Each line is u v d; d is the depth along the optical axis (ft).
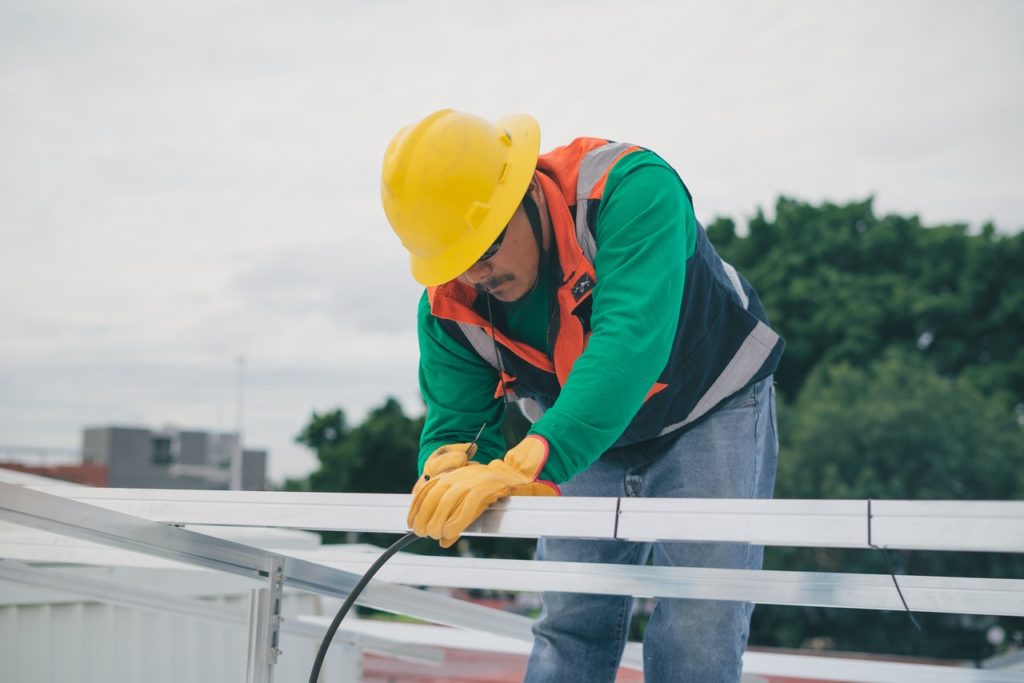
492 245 5.91
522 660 48.39
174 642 14.73
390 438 89.97
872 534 3.80
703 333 6.51
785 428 72.69
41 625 13.16
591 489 7.34
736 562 6.64
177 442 104.63
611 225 5.65
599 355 5.14
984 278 85.15
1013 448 67.10
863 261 89.35
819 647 67.82
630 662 9.02
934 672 7.54
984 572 60.80
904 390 70.59
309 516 4.86
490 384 6.92
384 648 11.69
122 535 4.99
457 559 6.33
